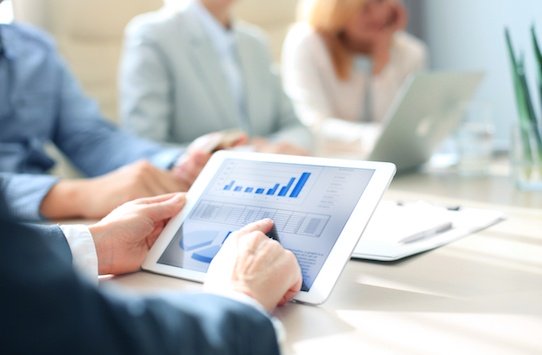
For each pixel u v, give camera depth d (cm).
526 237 94
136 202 87
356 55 286
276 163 85
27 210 121
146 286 78
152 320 42
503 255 85
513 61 131
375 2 276
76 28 227
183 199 87
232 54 231
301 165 82
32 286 36
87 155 175
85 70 228
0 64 167
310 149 221
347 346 58
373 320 64
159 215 85
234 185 86
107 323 39
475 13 356
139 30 214
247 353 48
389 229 93
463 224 101
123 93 213
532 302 67
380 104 284
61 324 37
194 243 82
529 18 330
